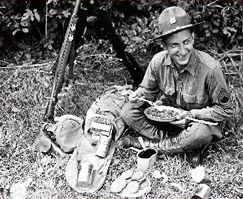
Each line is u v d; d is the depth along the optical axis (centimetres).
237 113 328
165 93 294
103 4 347
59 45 409
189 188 274
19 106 346
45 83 358
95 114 310
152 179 280
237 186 274
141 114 302
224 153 299
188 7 362
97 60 388
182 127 289
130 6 395
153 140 305
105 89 344
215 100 277
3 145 309
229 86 354
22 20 373
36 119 332
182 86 282
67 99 347
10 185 279
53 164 292
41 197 270
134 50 349
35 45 412
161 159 296
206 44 396
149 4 380
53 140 303
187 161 294
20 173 286
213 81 271
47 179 281
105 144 291
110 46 389
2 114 338
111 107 317
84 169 274
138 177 275
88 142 294
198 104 285
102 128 298
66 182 279
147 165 282
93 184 274
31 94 355
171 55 262
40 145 300
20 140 313
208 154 301
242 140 311
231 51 392
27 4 383
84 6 321
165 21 254
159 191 272
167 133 309
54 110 319
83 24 334
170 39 255
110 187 274
